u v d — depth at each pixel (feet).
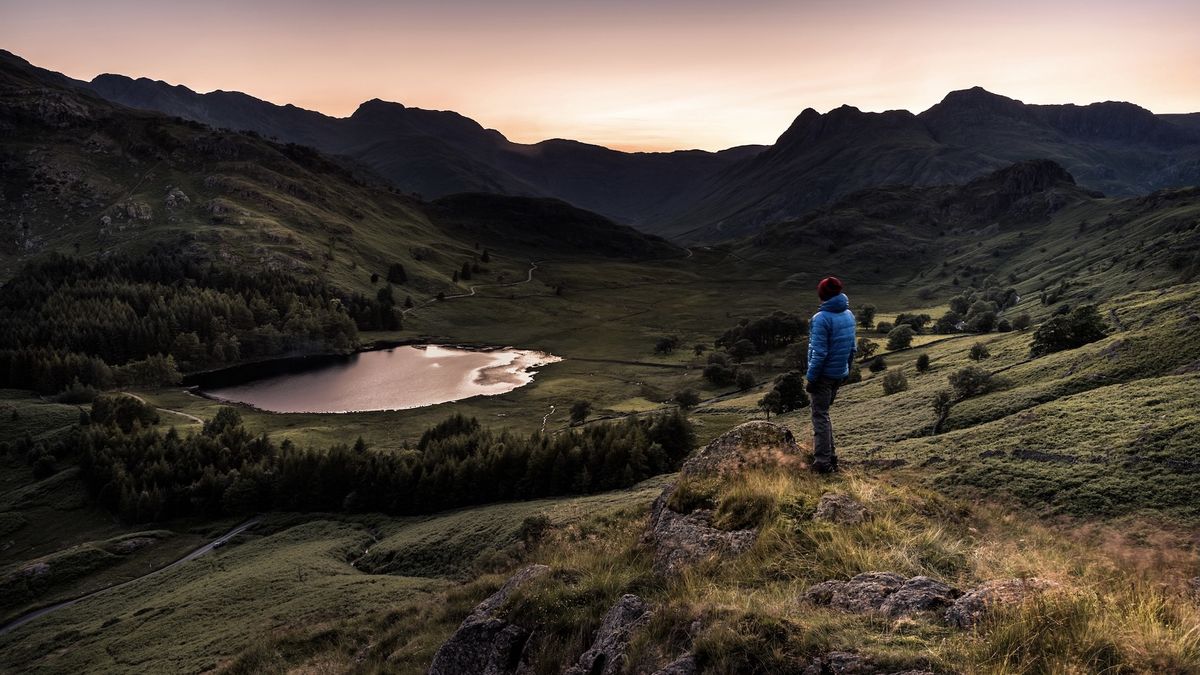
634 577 35.37
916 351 515.09
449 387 652.89
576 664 28.66
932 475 173.47
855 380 433.07
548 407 575.38
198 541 343.26
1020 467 162.30
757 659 21.43
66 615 259.19
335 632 109.60
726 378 593.83
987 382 269.64
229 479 386.73
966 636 20.76
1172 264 572.10
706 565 33.09
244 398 613.11
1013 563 28.91
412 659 50.19
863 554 29.60
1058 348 312.09
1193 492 125.70
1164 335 237.66
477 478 341.82
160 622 201.16
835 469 43.09
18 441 454.81
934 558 29.71
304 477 376.27
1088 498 136.87
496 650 32.83
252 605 193.67
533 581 37.55
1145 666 18.58
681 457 338.75
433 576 222.07
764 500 37.42
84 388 581.94
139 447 421.59
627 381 654.53
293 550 294.87
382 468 361.71
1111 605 22.45
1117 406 185.47
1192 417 155.94
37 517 380.17
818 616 23.43
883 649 20.29
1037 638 19.99
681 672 22.41
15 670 196.65
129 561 322.75
